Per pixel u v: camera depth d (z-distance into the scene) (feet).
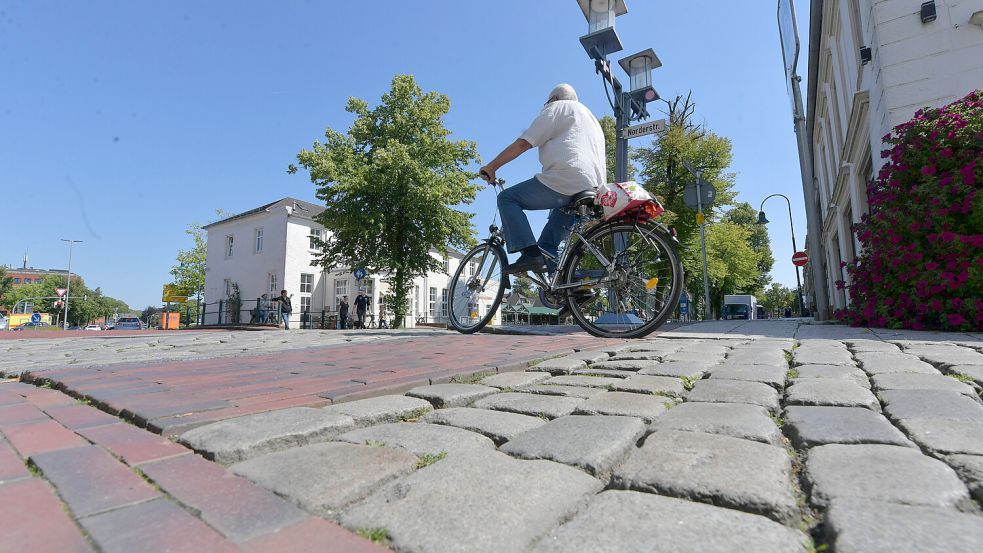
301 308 90.38
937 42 23.82
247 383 7.13
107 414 5.32
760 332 17.15
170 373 8.27
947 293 17.10
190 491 3.14
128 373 8.29
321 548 2.46
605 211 12.17
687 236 70.74
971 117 17.53
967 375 6.70
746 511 2.80
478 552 2.39
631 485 3.17
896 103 24.50
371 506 2.93
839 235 46.65
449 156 68.59
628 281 12.55
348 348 12.96
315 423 4.63
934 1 23.89
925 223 17.65
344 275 94.38
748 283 119.14
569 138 13.19
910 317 18.28
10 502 2.97
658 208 11.97
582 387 6.68
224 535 2.58
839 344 11.80
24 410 5.53
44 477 3.38
